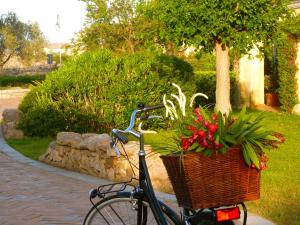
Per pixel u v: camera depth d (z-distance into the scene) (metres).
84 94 13.25
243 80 19.78
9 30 40.72
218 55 12.74
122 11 23.12
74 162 9.18
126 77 13.23
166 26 12.42
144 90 13.26
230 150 3.83
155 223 4.23
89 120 13.13
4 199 7.06
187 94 13.98
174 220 4.16
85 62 13.55
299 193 6.99
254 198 3.90
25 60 42.66
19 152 11.20
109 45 23.70
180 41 12.27
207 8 11.38
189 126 3.96
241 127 3.94
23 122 13.37
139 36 13.58
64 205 6.70
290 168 8.73
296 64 17.11
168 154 4.00
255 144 3.92
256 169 3.89
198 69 26.05
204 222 3.96
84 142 8.86
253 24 11.73
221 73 12.74
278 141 3.99
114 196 4.23
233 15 11.52
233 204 3.88
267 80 20.97
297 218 5.84
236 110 18.73
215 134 3.87
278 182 7.66
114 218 4.25
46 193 7.38
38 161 10.16
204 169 3.81
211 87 19.84
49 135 13.26
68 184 7.98
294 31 15.43
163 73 13.86
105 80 13.18
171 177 3.97
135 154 7.96
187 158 3.79
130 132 4.24
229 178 3.84
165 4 11.79
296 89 17.17
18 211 6.45
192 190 3.81
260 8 11.59
